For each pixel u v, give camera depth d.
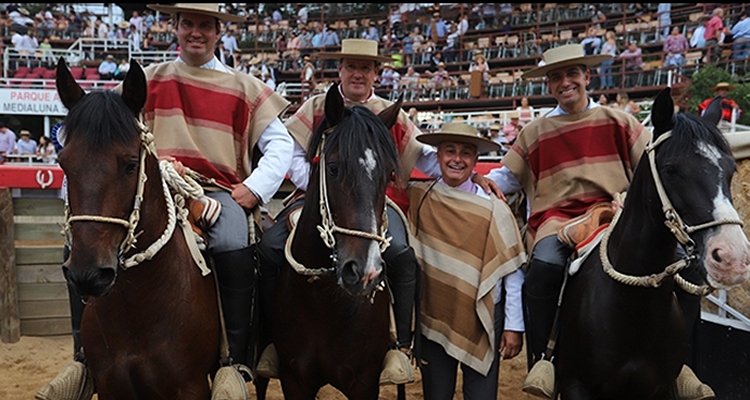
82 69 20.91
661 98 2.75
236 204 3.28
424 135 3.68
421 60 23.02
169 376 2.76
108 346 2.71
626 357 2.99
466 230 3.56
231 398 2.84
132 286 2.63
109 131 2.27
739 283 2.40
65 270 2.20
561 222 3.63
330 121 2.92
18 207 5.79
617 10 22.81
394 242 3.28
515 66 21.70
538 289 3.42
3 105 18.91
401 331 3.36
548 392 3.17
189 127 3.46
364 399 3.24
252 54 24.91
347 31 24.84
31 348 5.61
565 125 3.84
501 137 13.80
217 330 3.03
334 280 3.00
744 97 12.95
